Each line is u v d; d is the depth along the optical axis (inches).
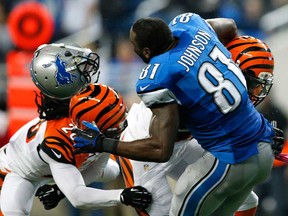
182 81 603.5
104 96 636.1
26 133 660.7
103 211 1049.5
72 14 1379.2
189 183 628.4
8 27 1305.4
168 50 616.1
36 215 1071.0
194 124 620.1
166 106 601.3
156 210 666.2
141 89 604.1
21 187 660.1
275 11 1365.7
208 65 614.9
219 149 614.9
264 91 685.3
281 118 1106.7
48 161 638.5
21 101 989.2
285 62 1285.7
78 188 623.8
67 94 641.0
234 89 616.7
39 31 1086.4
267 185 1064.2
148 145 596.1
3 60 1270.9
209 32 636.1
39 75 638.5
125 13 1364.4
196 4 1347.2
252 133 617.6
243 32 1346.0
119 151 603.5
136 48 622.8
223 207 648.4
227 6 1352.1
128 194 616.1
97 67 655.8
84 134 610.9
